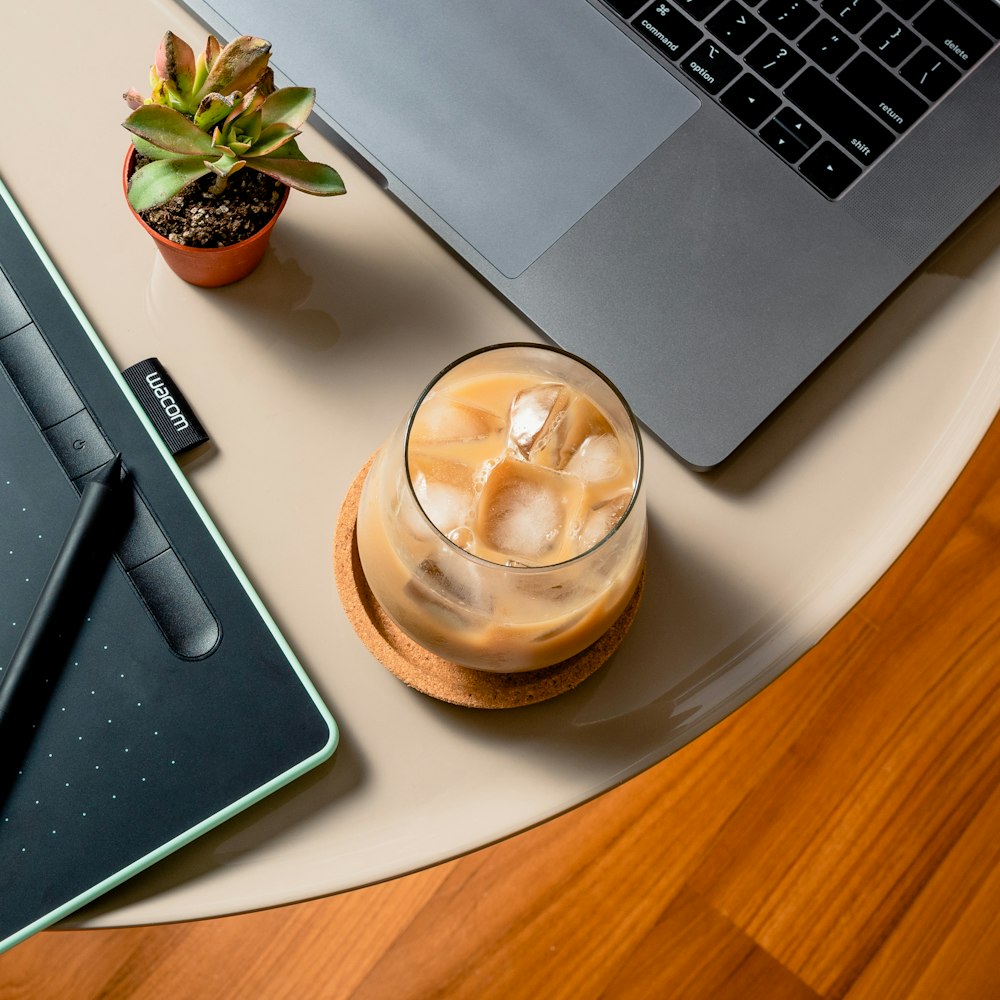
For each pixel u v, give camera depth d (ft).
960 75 2.03
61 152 1.96
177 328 1.89
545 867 3.92
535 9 2.02
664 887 3.92
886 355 1.95
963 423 1.92
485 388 1.60
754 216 1.95
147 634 1.69
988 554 4.37
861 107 2.01
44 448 1.77
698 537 1.83
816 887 3.97
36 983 3.66
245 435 1.84
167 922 1.59
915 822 4.06
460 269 1.96
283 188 1.80
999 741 4.17
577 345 1.86
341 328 1.91
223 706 1.66
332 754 1.68
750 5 2.04
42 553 1.74
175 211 1.76
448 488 1.55
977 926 3.96
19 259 1.85
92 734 1.64
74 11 2.03
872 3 2.04
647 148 1.97
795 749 4.11
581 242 1.92
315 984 3.73
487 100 1.98
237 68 1.59
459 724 1.70
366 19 1.99
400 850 1.63
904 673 4.22
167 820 1.60
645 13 2.03
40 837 1.58
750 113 2.00
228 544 1.78
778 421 1.91
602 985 3.81
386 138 1.95
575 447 1.57
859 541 1.84
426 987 3.76
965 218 1.98
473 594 1.43
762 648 1.77
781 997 3.84
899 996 3.87
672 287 1.90
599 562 1.40
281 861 1.62
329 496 1.82
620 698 1.73
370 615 1.73
